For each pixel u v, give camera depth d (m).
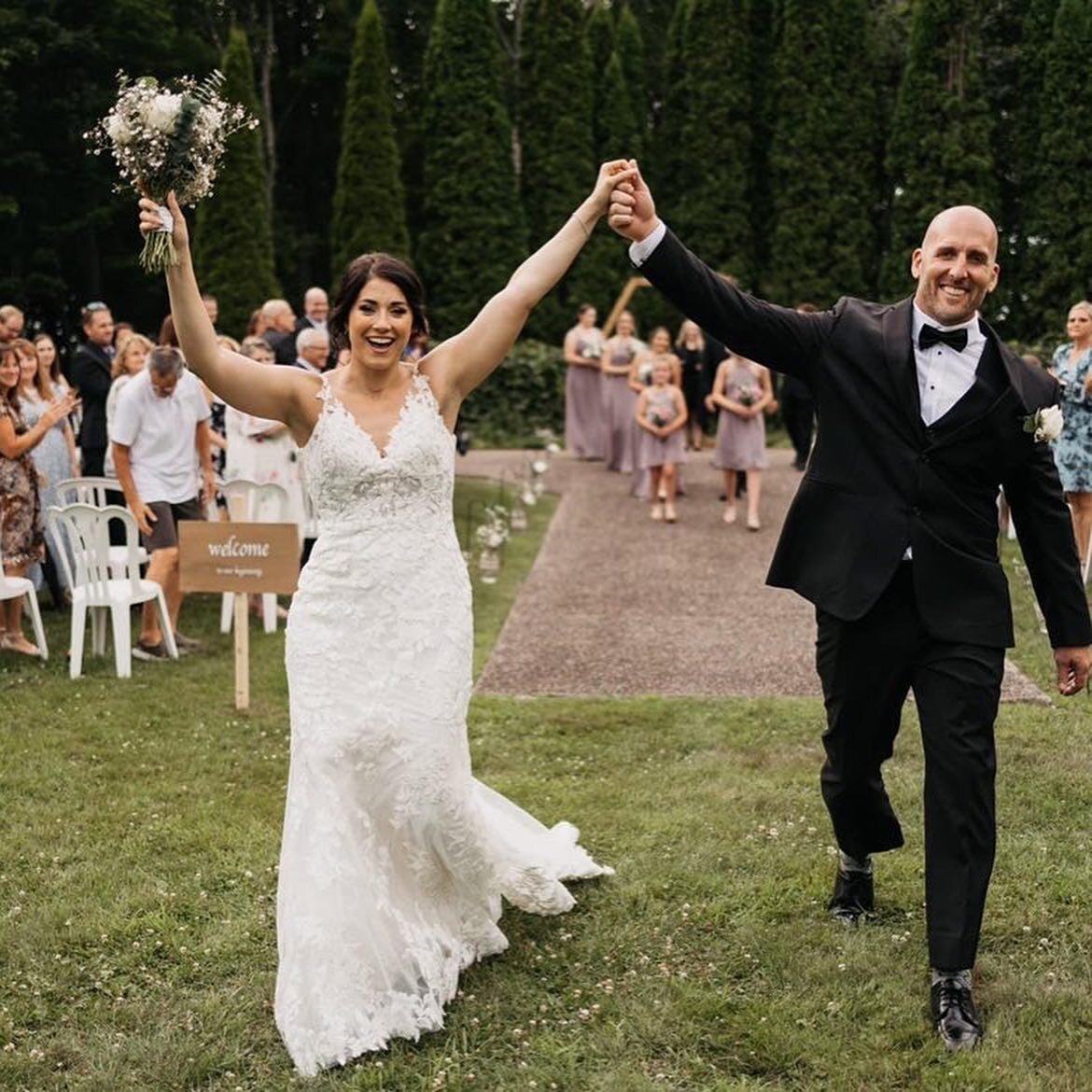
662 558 10.13
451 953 3.47
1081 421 8.43
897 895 4.00
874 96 20.59
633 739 5.66
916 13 19.23
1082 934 3.77
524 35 22.17
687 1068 3.11
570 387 16.48
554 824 4.64
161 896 4.04
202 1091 3.06
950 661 3.32
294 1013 3.15
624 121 22.30
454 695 3.38
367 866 3.27
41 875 4.23
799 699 6.28
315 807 3.25
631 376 13.12
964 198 19.12
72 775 5.23
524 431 19.38
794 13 20.36
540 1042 3.20
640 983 3.50
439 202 21.33
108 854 4.42
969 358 3.33
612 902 3.98
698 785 5.03
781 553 3.56
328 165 27.72
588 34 24.52
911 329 3.37
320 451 3.35
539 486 13.42
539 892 3.83
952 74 19.16
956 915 3.21
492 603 8.67
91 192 21.77
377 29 20.19
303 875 3.22
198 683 6.68
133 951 3.70
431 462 3.39
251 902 4.02
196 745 5.63
